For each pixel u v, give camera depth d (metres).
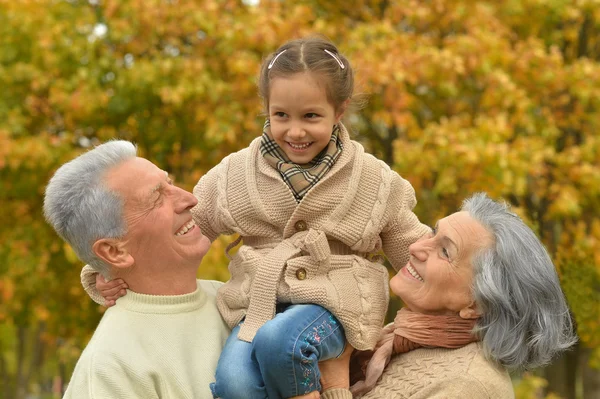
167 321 2.39
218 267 5.37
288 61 2.23
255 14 6.04
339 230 2.31
